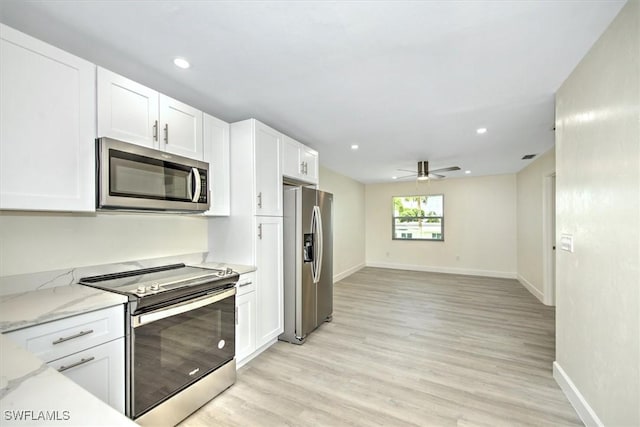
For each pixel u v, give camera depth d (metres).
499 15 1.40
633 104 1.34
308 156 3.51
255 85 2.15
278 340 3.05
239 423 1.79
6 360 0.86
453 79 2.06
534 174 4.82
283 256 3.05
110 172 1.63
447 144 3.78
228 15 1.39
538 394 2.09
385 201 7.49
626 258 1.40
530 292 5.04
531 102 2.46
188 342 1.85
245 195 2.59
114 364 1.49
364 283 5.78
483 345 2.92
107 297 1.53
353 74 1.98
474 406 1.96
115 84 1.72
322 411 1.90
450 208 6.77
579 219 1.90
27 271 1.67
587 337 1.79
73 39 1.59
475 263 6.52
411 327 3.41
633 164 1.34
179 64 1.86
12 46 1.32
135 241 2.23
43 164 1.42
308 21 1.44
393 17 1.41
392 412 1.89
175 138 2.09
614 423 1.50
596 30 1.54
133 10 1.36
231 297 2.21
